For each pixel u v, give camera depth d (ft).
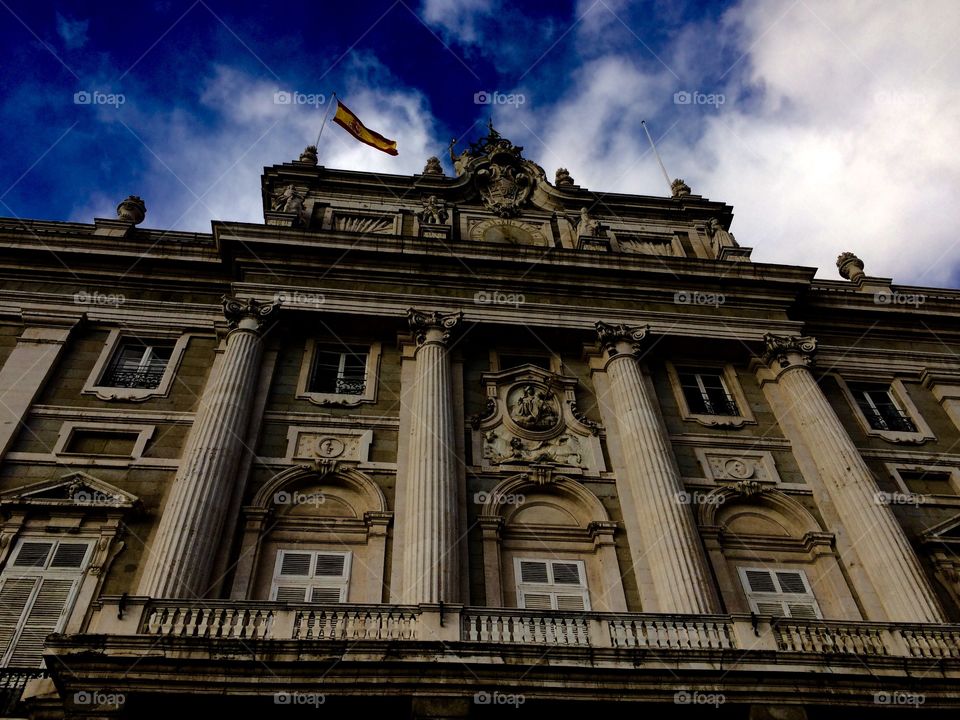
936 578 56.59
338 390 64.13
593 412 65.05
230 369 60.34
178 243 71.15
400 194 83.82
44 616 45.98
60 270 69.51
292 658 36.68
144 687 35.37
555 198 86.58
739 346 71.67
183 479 51.78
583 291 73.20
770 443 64.49
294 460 56.95
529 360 69.67
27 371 61.36
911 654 43.14
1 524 50.14
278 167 83.66
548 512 57.16
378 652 37.35
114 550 49.83
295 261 69.82
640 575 52.49
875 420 71.46
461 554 52.06
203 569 47.37
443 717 36.06
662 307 73.67
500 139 93.40
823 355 75.72
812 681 39.27
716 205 89.51
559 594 51.75
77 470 54.85
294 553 51.75
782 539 57.16
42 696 37.52
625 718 38.17
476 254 72.18
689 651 39.24
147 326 67.36
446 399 61.16
